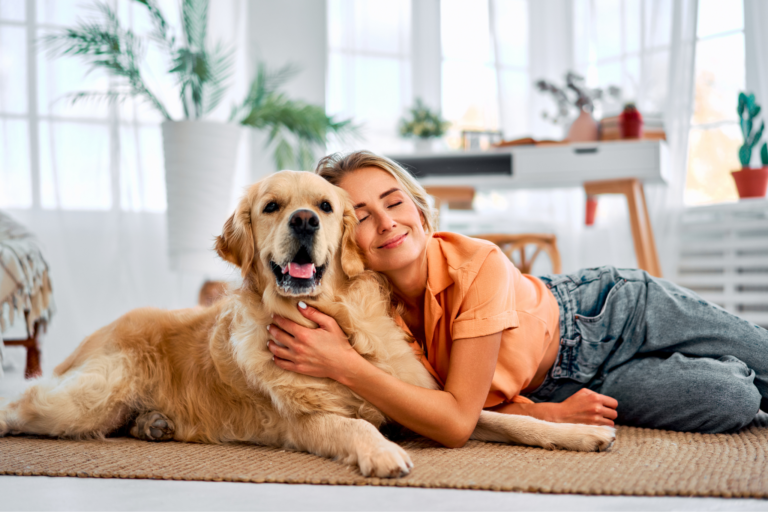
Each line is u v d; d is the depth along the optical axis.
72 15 4.84
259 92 4.75
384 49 5.63
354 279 1.75
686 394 1.77
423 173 4.53
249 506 1.15
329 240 1.67
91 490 1.27
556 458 1.45
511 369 1.75
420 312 1.88
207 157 4.29
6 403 1.94
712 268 4.62
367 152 1.83
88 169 4.88
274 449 1.66
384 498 1.18
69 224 4.85
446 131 5.14
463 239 1.78
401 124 5.21
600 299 2.01
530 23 5.61
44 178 4.79
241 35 5.33
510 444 1.64
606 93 5.21
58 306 4.78
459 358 1.60
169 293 5.06
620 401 1.90
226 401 1.78
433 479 1.29
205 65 4.38
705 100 4.84
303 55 5.53
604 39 5.31
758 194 4.40
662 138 4.36
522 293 1.84
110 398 1.84
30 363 3.18
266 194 1.70
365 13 5.58
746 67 4.64
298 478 1.32
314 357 1.55
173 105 5.06
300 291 1.59
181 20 4.72
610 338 1.96
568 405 1.76
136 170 4.97
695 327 1.91
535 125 5.63
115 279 4.93
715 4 4.75
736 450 1.51
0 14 4.70
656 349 1.96
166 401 1.86
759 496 1.13
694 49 4.75
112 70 4.43
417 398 1.52
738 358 1.86
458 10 5.73
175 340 1.95
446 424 1.53
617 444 1.61
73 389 1.82
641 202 4.20
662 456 1.45
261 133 5.44
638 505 1.11
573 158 4.11
